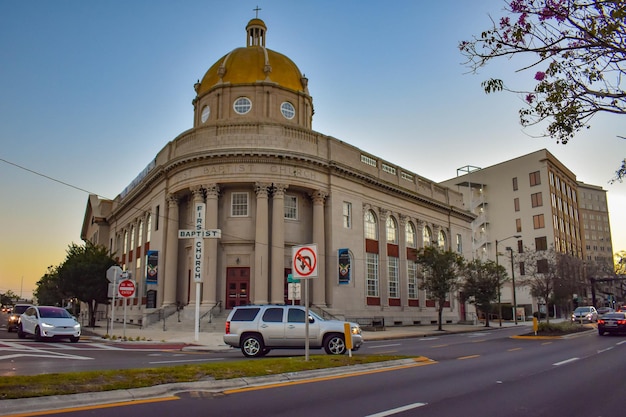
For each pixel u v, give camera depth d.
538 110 8.21
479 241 79.06
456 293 53.91
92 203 68.31
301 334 17.12
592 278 67.19
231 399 9.03
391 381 11.38
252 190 36.59
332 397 9.30
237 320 17.48
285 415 7.76
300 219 37.88
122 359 15.67
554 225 75.69
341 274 37.50
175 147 39.41
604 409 8.59
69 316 23.84
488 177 82.50
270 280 35.06
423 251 43.59
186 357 16.80
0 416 7.30
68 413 7.64
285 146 36.44
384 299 42.97
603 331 30.05
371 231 43.38
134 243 49.66
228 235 35.84
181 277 38.72
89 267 41.00
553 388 10.69
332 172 38.75
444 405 8.70
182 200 39.75
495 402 9.06
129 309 47.94
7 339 23.16
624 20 7.18
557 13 7.49
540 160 77.25
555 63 7.98
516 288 76.00
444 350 20.47
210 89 40.94
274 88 40.53
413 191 48.41
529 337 29.59
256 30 46.84
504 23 7.88
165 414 7.73
